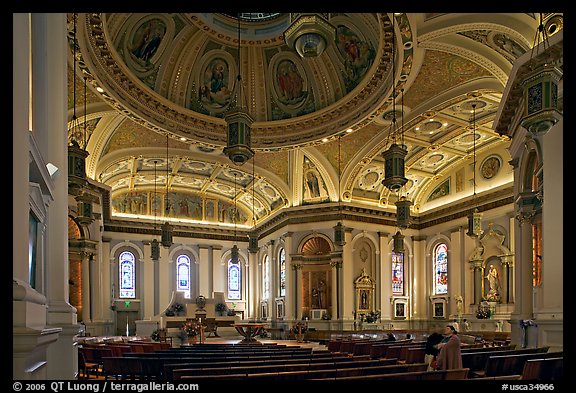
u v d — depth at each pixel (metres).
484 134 20.64
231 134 12.05
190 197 29.59
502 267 21.08
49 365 6.62
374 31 14.94
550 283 8.88
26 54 3.86
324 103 19.09
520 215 12.02
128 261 27.67
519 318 12.00
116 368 8.34
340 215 24.30
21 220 3.59
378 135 20.81
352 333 21.84
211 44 18.48
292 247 25.28
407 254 25.88
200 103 19.14
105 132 19.34
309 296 25.00
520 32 11.24
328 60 18.25
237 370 6.46
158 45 17.25
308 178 24.73
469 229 18.03
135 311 27.33
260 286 29.47
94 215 20.75
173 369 6.71
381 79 15.97
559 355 7.65
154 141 21.06
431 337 10.01
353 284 24.27
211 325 23.94
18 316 3.33
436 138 21.03
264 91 19.92
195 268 29.28
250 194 28.67
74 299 19.98
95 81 14.69
